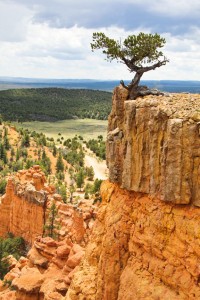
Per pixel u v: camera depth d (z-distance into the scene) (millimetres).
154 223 25750
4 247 98438
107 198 32188
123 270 28281
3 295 51094
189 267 23531
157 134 25250
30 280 49844
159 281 25219
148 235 26188
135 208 28219
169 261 24672
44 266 62469
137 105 26875
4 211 117250
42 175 121750
